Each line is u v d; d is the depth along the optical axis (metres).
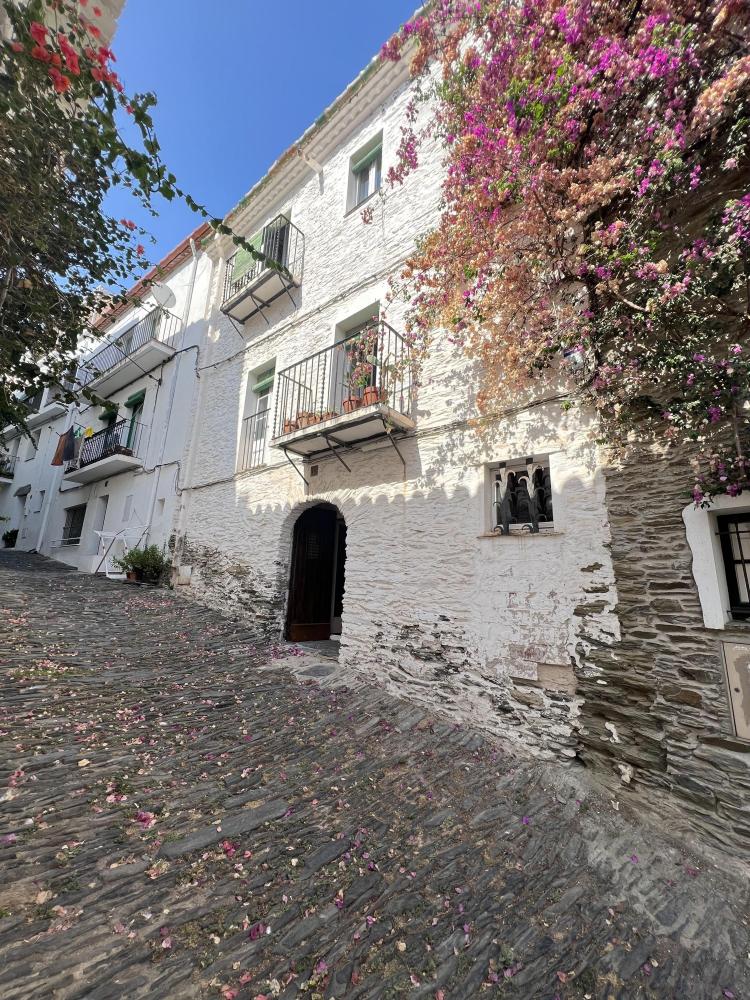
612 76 3.37
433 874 2.51
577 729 3.83
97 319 14.27
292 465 7.07
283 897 2.20
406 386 6.00
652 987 2.02
